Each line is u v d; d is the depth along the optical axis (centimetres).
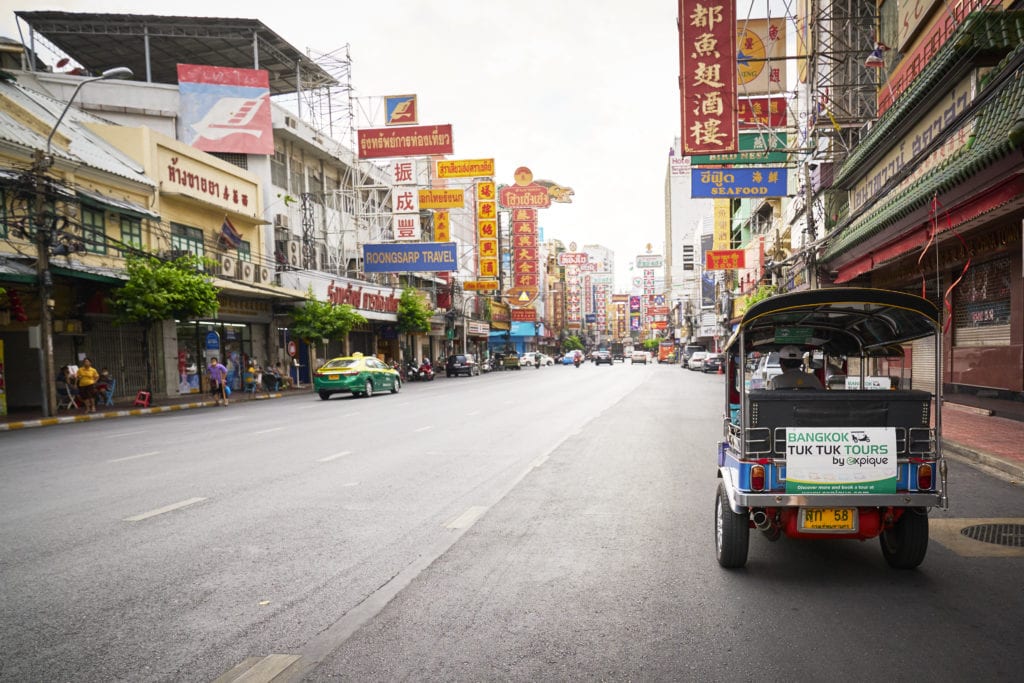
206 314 2308
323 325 3278
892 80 1944
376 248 3766
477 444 1181
